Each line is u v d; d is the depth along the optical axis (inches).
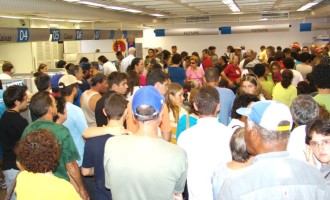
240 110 58.4
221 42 619.8
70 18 443.5
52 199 61.5
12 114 116.6
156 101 72.6
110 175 72.7
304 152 74.7
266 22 593.6
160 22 594.6
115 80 134.9
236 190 50.5
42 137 65.6
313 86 155.5
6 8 258.8
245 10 497.4
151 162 69.5
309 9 519.2
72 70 194.5
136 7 404.8
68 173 97.9
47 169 64.7
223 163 67.2
